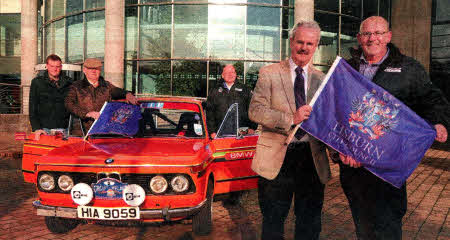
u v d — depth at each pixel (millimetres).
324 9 15586
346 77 2680
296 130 2592
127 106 4453
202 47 14953
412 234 4246
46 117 4977
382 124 2617
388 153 2607
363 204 2779
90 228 4230
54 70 4863
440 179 7613
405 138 2592
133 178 3537
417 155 2584
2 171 7852
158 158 3607
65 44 17938
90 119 4664
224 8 14812
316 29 2678
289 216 4836
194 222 3971
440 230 4402
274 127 2619
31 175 4621
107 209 3434
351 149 2660
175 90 15180
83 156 3668
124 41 15688
